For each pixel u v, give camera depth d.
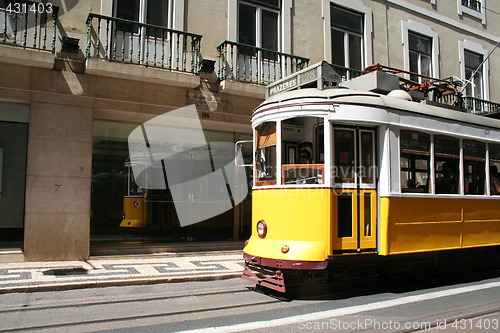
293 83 7.97
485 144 8.63
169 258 9.64
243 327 5.04
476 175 8.39
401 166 7.07
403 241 6.97
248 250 6.97
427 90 9.88
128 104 9.52
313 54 12.51
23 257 8.54
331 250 6.31
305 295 6.75
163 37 10.02
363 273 7.15
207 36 10.73
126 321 5.25
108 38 9.33
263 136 7.23
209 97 10.38
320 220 6.38
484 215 8.38
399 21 14.58
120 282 7.21
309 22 12.52
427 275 8.23
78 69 9.09
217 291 6.99
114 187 10.25
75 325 5.06
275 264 6.40
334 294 6.84
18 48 8.23
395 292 7.04
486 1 17.33
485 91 16.81
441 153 7.75
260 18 11.68
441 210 7.57
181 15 10.41
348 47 13.37
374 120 6.79
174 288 7.18
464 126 8.14
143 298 6.44
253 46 10.85
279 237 6.63
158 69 9.48
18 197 9.05
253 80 11.30
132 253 9.77
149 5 10.10
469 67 16.56
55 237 8.80
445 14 15.86
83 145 9.11
